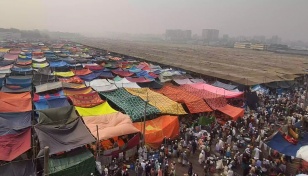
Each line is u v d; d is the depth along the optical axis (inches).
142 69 2154.3
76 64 2202.3
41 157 660.1
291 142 785.6
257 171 755.4
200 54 4522.6
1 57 2431.1
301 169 761.6
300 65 3240.7
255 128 1098.7
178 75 1878.7
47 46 4500.5
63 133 748.0
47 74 1646.2
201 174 782.5
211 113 1224.8
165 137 911.7
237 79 1841.8
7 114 911.0
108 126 862.5
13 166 616.4
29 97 1125.1
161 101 1193.4
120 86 1441.9
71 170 653.9
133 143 838.5
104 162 781.9
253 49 7529.5
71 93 1243.2
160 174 709.9
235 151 918.4
